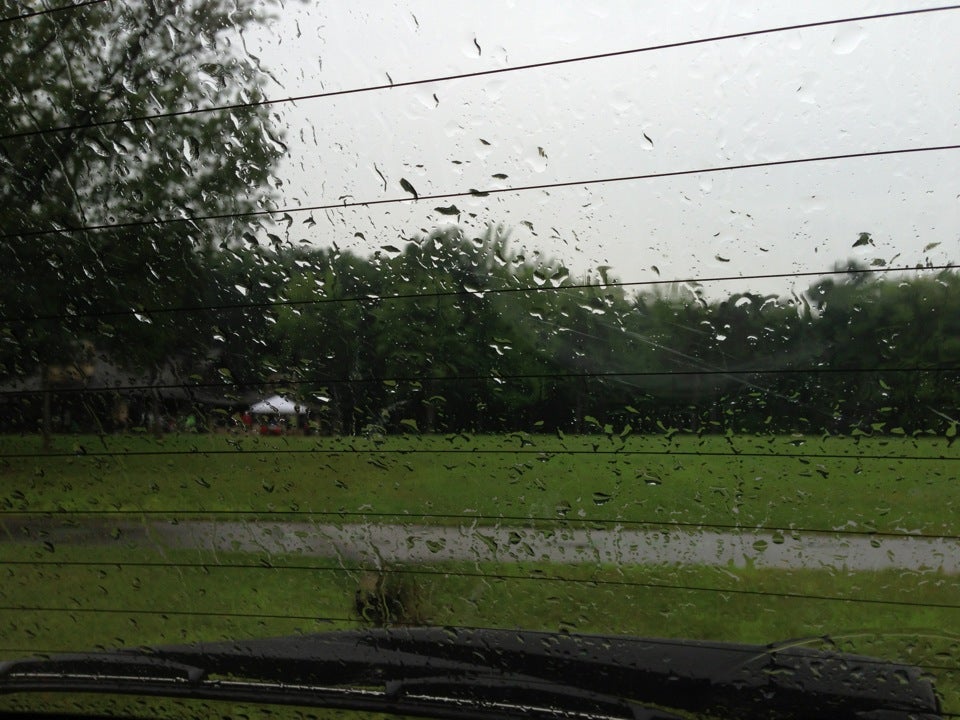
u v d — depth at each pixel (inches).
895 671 47.1
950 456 49.8
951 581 48.4
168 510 61.1
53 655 57.6
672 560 53.5
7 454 64.0
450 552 56.6
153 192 65.6
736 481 53.4
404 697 52.0
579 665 50.2
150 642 57.7
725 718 47.7
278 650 54.1
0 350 65.6
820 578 50.6
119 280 65.0
